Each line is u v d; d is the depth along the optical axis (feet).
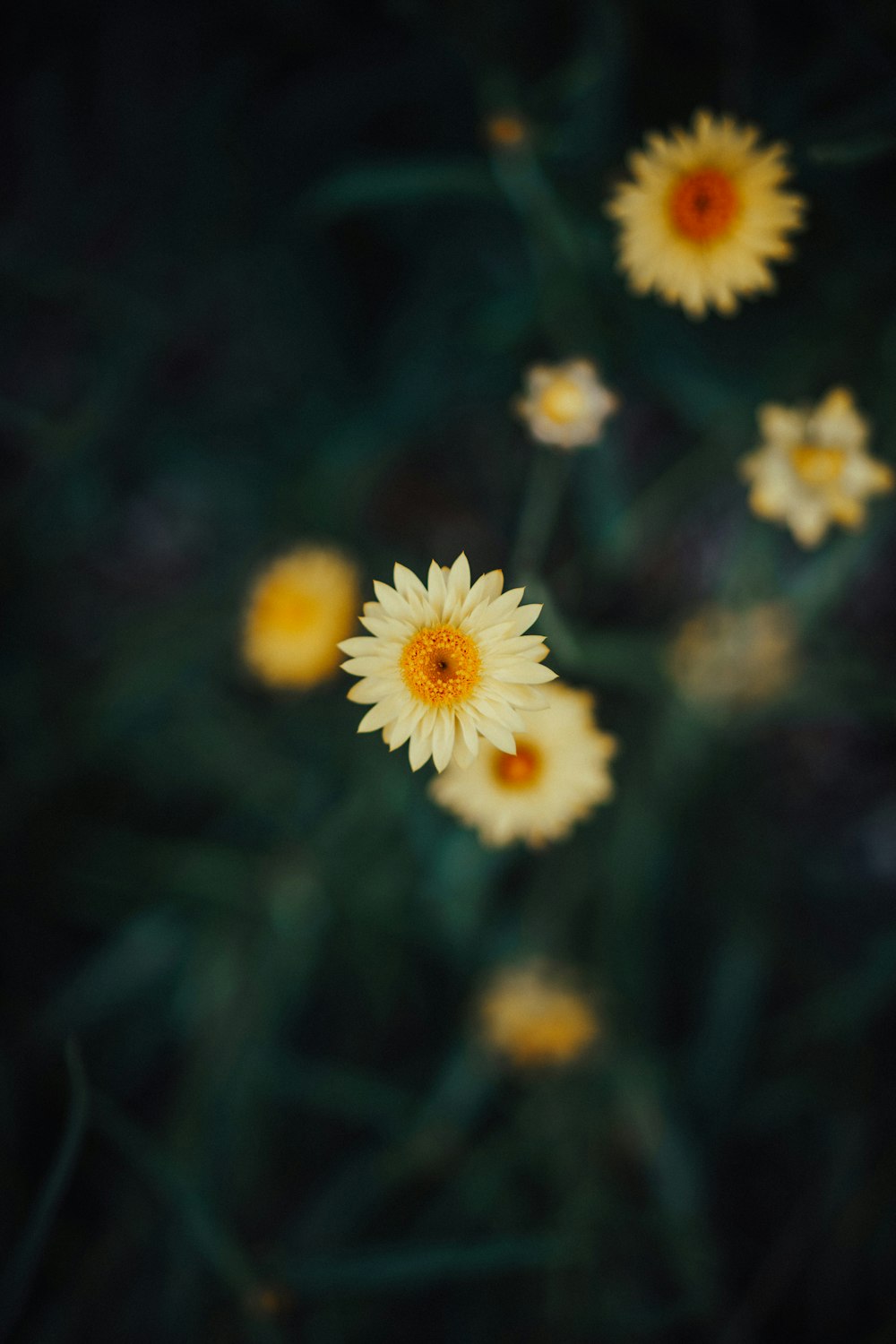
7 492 1.45
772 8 1.21
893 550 1.37
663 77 1.22
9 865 1.36
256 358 1.44
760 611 1.22
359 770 1.26
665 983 1.36
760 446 1.23
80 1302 1.20
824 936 1.37
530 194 1.13
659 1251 1.29
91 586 1.47
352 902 1.27
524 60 1.26
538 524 1.15
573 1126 1.25
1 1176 1.23
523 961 1.22
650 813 1.27
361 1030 1.36
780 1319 1.26
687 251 1.05
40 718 1.37
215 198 1.37
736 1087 1.28
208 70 1.34
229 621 1.34
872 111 1.07
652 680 1.25
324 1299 1.25
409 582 0.88
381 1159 1.25
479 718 0.87
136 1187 1.21
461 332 1.35
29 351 1.44
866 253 1.20
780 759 1.40
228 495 1.43
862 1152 1.24
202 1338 1.20
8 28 1.33
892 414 1.19
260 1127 1.30
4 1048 1.30
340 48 1.32
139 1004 1.36
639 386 1.35
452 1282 1.27
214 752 1.33
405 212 1.35
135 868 1.31
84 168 1.39
